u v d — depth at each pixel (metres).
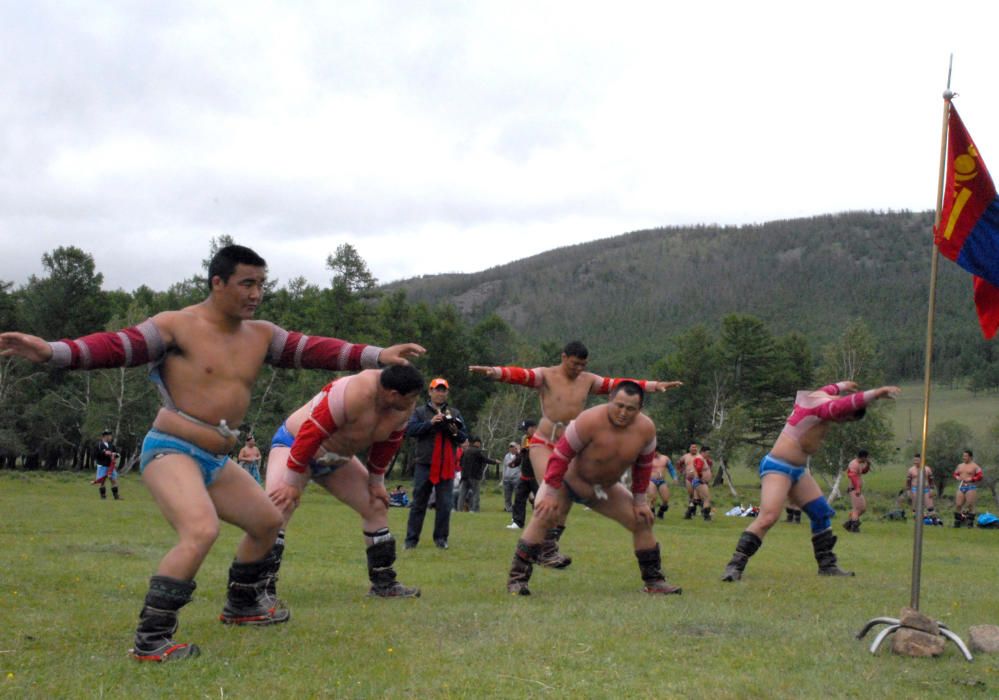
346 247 59.34
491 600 7.29
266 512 5.80
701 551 12.44
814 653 5.34
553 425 10.53
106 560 9.12
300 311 70.44
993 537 20.34
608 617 6.36
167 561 5.03
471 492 22.80
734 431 59.94
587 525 17.45
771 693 4.45
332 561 9.90
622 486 8.13
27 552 9.55
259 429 50.09
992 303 6.15
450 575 9.01
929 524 26.59
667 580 8.98
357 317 59.22
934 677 4.85
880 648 5.52
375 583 7.55
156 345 5.23
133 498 24.66
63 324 67.31
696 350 77.75
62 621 5.93
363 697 4.25
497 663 4.91
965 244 5.93
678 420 77.38
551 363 82.94
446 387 11.99
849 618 6.59
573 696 4.31
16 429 59.44
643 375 133.38
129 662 4.86
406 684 4.48
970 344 139.75
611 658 5.07
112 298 81.31
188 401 5.33
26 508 17.92
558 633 5.71
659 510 25.58
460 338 77.06
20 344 4.70
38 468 68.19
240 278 5.32
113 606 6.55
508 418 63.31
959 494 25.88
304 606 6.91
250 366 5.54
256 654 5.09
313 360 5.82
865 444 48.56
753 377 76.81
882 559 12.32
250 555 5.95
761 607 7.04
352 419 6.98
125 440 53.53
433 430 11.88
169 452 5.32
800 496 9.72
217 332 5.42
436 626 5.95
